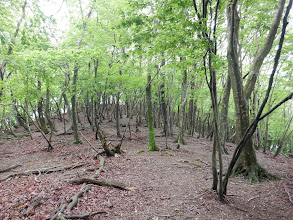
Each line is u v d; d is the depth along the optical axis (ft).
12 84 46.44
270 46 23.89
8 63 40.63
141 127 71.36
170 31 16.12
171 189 19.66
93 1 43.91
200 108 72.13
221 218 14.17
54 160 33.68
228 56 22.59
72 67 37.86
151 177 23.31
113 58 42.14
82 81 42.39
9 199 15.87
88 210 14.25
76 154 36.50
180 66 18.25
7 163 34.12
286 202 17.06
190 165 29.43
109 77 44.45
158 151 37.19
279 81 42.37
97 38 46.01
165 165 28.45
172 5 16.61
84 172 24.27
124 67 44.86
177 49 17.02
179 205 16.05
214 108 15.39
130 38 18.31
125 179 22.03
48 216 12.84
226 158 36.14
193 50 15.19
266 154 46.80
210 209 15.38
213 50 15.46
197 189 19.60
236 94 23.36
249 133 14.39
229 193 18.94
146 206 15.75
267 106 49.14
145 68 41.32
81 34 45.47
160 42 16.51
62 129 70.44
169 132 57.21
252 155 23.66
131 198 17.08
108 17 44.55
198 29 14.01
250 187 20.63
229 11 21.94
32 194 16.51
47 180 21.49
